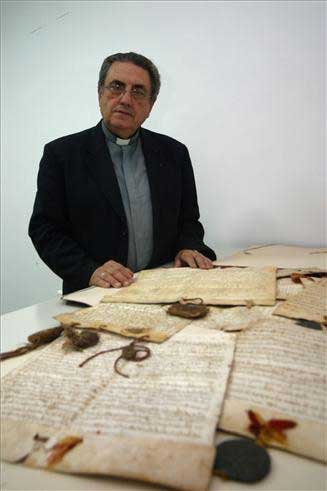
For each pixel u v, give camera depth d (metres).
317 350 0.51
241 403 0.41
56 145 1.23
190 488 0.31
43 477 0.34
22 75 2.19
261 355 0.51
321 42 1.33
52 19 2.01
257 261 1.15
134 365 0.50
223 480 0.33
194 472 0.32
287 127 1.44
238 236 1.61
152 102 1.27
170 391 0.44
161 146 1.36
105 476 0.34
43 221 1.19
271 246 1.44
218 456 0.35
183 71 1.62
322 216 1.42
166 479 0.31
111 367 0.50
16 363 0.55
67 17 1.96
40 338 0.60
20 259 2.45
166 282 0.92
